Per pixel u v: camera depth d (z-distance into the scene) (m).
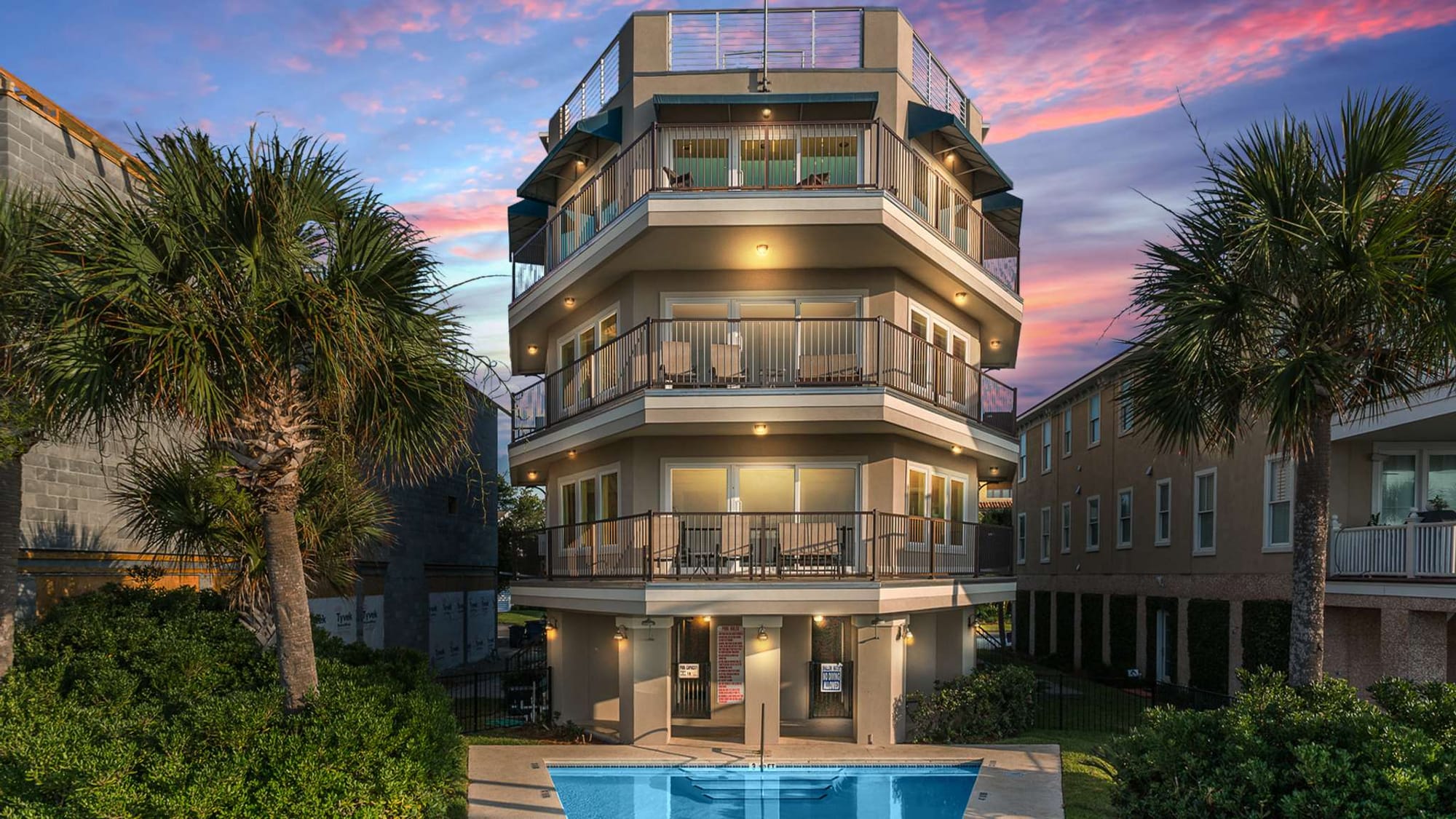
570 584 18.64
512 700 19.70
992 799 13.03
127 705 11.59
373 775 9.79
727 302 18.69
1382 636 16.02
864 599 16.31
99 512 15.84
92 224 9.86
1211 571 22.17
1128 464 27.28
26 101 14.46
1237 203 12.27
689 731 18.08
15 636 12.75
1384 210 11.75
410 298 10.56
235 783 9.09
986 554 20.94
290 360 9.89
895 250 17.67
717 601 16.27
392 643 25.70
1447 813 8.30
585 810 13.23
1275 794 9.18
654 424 16.98
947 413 19.30
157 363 8.96
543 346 24.56
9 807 9.13
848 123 17.05
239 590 14.40
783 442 18.59
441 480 29.66
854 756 15.57
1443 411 15.20
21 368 10.29
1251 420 17.81
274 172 9.90
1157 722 10.61
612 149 20.02
